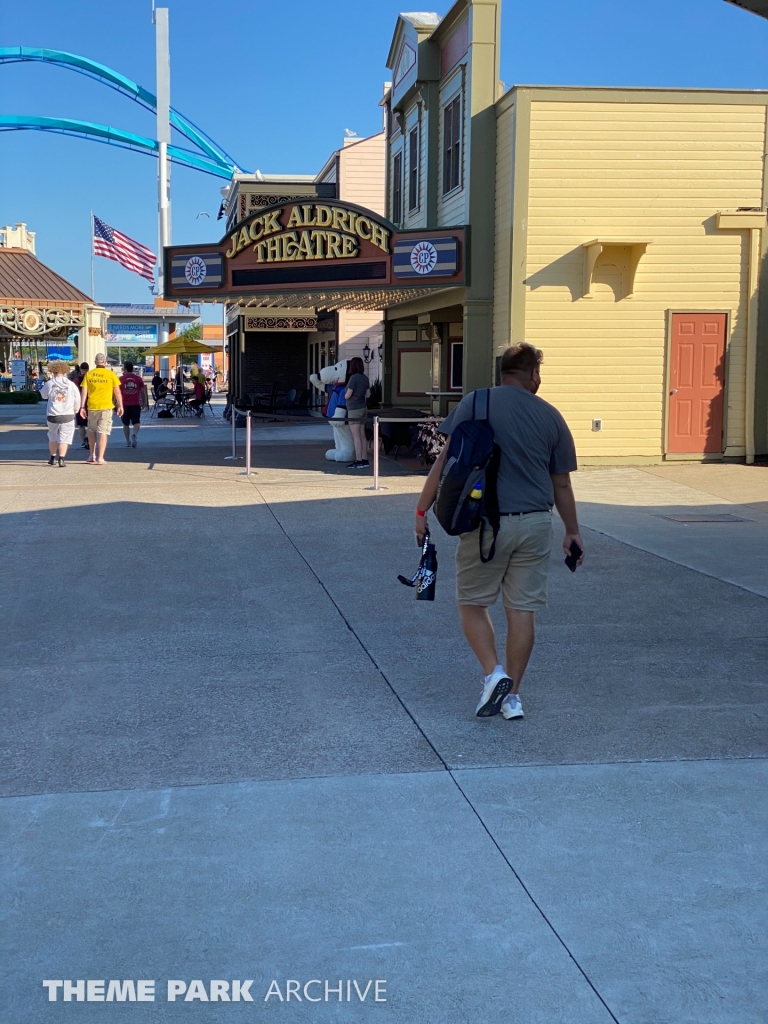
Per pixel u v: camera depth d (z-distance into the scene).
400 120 21.17
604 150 14.92
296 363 34.44
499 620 7.11
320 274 16.33
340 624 6.96
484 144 15.64
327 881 3.52
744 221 15.02
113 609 7.34
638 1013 2.85
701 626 6.84
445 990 2.94
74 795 4.21
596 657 6.16
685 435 15.58
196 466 16.05
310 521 10.92
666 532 10.33
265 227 16.53
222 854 3.71
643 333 15.29
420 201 19.34
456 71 16.75
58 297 39.41
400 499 12.46
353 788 4.27
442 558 9.13
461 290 16.14
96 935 3.21
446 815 4.02
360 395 15.80
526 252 14.98
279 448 19.36
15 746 4.77
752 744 4.76
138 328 78.00
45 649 6.38
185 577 8.34
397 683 5.71
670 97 14.88
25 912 3.33
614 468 15.34
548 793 4.22
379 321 28.28
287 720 5.11
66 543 9.70
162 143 50.47
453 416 5.02
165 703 5.38
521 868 3.61
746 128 15.05
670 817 4.00
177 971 3.04
